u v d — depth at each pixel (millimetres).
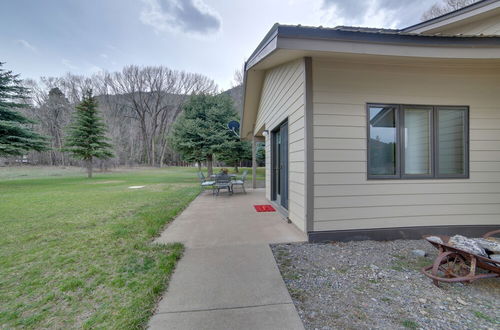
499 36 2523
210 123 12938
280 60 3328
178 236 3195
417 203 3121
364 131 3062
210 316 1566
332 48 2533
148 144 35500
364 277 2088
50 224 3814
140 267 2262
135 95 33781
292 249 2746
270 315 1575
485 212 3178
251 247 2785
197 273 2154
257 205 5492
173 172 22031
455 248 1892
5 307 1662
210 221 4004
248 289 1889
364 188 3053
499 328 1438
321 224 2986
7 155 11922
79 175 17656
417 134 3178
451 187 3158
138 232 3357
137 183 11328
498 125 3217
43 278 2064
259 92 6480
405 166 3154
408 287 1919
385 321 1501
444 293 1829
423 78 3160
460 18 3719
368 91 3076
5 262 2393
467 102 3191
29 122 12758
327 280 2037
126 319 1522
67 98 28719
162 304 1690
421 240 3053
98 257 2504
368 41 2529
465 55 2633
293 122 3512
